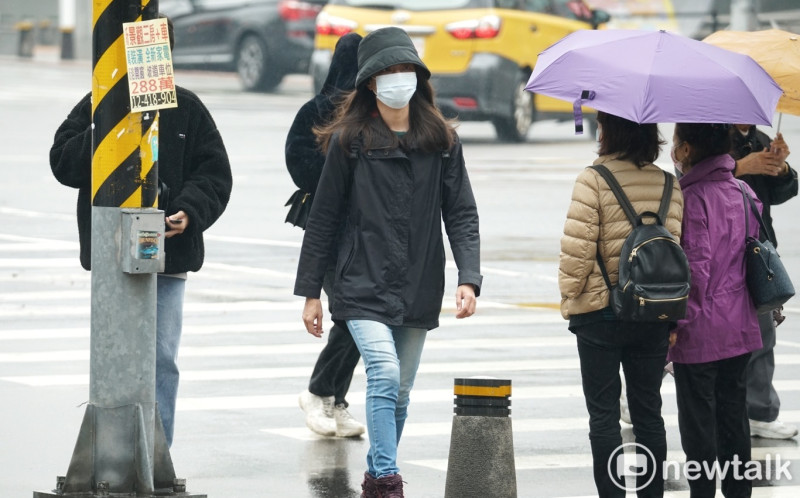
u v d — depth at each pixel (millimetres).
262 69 82062
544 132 66188
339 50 19172
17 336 27734
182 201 16969
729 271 16188
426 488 18234
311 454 19812
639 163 15820
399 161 16219
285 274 34594
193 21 83438
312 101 19297
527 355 26719
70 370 24906
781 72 17734
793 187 19766
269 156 54469
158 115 15906
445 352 26906
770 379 21203
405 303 16234
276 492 17844
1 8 125500
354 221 16344
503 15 55812
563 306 15961
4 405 22312
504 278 34281
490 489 16359
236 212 42781
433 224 16391
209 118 17594
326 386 20734
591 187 15648
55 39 128250
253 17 81812
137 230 15078
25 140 59000
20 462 19047
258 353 26703
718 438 16688
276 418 21922
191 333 28406
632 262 15336
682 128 16422
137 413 15297
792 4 98500
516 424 21734
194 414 22094
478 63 55281
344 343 20375
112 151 15109
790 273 34812
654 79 15414
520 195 46125
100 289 15242
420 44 55500
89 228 17219
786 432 21234
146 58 14922
